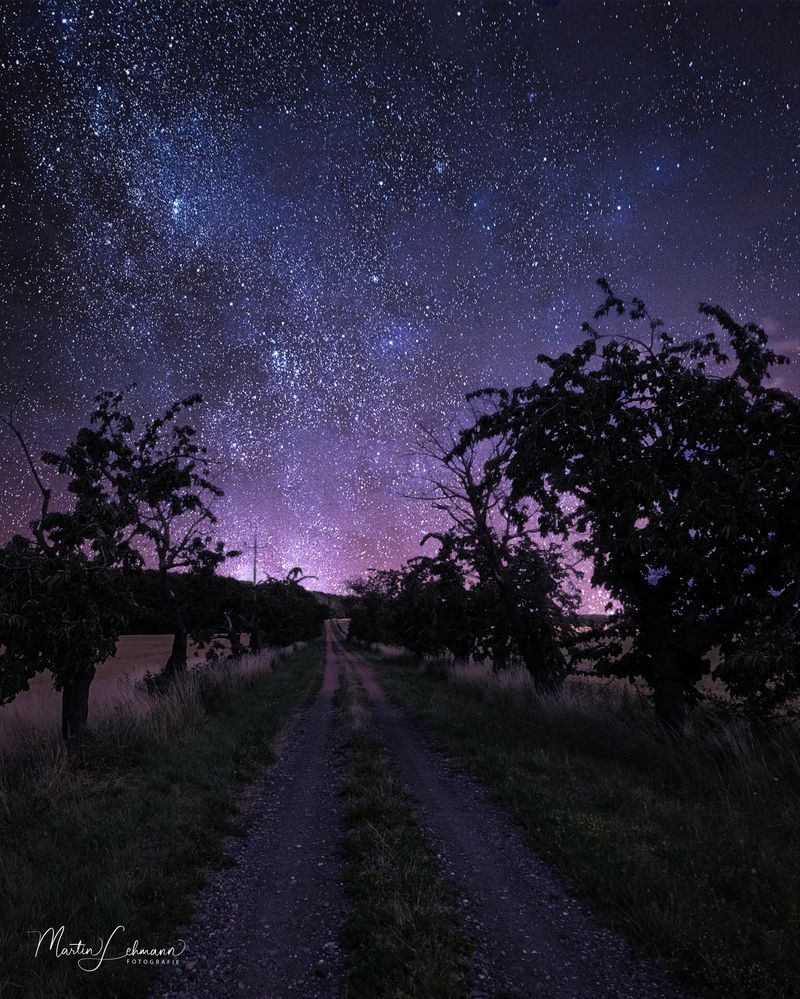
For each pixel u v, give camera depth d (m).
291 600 37.78
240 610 30.25
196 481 15.63
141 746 9.67
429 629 25.44
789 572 7.44
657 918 3.95
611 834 5.52
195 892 4.77
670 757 7.85
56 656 8.58
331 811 7.03
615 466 9.75
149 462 13.21
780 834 5.44
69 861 5.09
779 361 8.91
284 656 37.25
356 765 9.02
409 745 10.75
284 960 3.78
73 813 6.36
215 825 6.32
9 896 4.39
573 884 4.84
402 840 5.73
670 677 9.55
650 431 9.40
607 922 4.14
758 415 8.49
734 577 8.97
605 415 9.62
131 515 11.69
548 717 11.20
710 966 3.43
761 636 7.36
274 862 5.46
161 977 3.60
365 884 4.71
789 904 4.06
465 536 15.99
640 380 9.96
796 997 3.16
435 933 3.86
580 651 11.92
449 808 6.99
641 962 3.68
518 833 6.10
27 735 9.44
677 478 9.13
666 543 8.47
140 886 4.68
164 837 5.83
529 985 3.42
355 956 3.75
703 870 4.67
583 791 7.22
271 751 10.14
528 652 14.30
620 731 9.34
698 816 5.98
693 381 8.84
